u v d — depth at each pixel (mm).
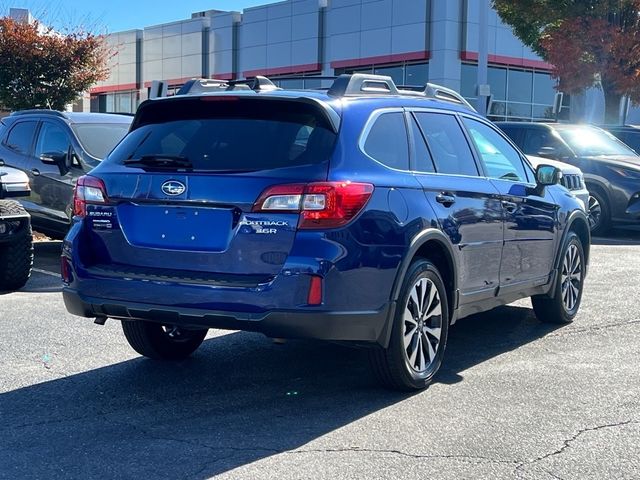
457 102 6691
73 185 10383
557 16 21781
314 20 36781
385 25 33750
